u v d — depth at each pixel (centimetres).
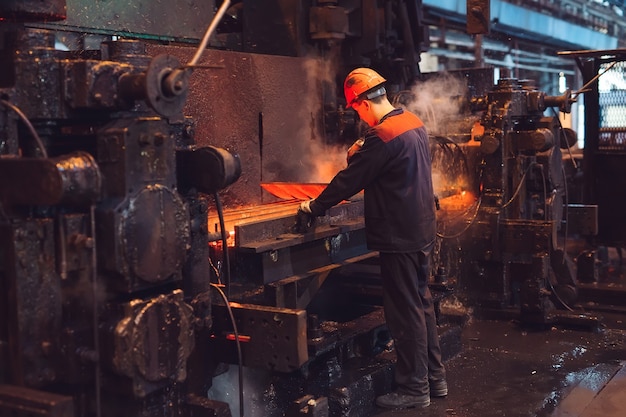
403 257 366
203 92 425
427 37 636
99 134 259
